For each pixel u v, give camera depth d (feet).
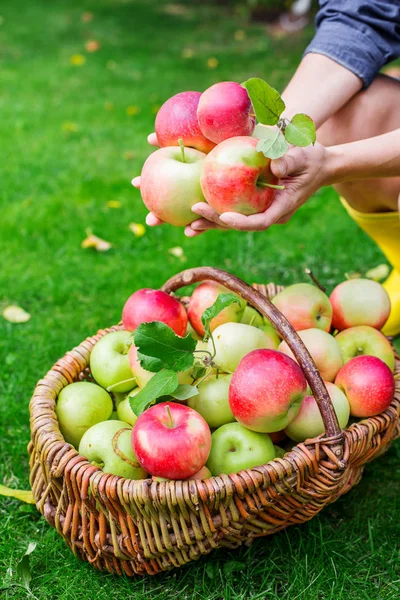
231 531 3.99
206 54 14.40
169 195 4.07
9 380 5.31
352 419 4.46
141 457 3.94
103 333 4.67
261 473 3.92
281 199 4.08
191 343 4.13
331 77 4.86
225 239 6.75
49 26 16.97
